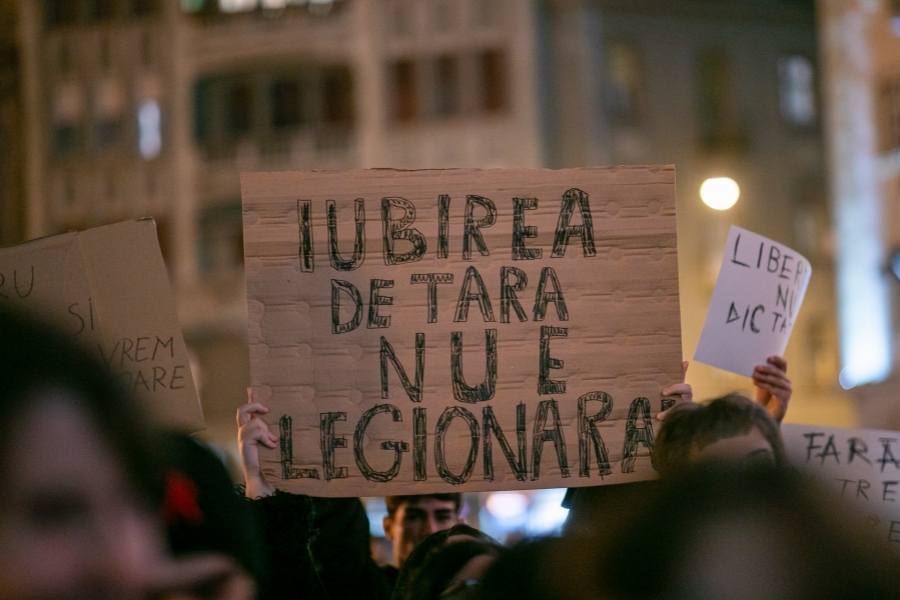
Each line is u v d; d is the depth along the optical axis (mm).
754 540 1288
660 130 28219
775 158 29391
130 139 29156
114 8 29375
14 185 29594
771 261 4133
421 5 27906
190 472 1766
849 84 22531
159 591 1135
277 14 28516
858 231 22344
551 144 27344
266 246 3596
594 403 3594
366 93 28000
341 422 3545
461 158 27406
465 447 3555
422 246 3625
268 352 3564
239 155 28562
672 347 3627
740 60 29203
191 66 28906
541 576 1518
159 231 28844
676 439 3154
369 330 3586
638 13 28125
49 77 29531
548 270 3637
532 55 27109
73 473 1050
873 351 21781
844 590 1245
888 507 3955
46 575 1051
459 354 3592
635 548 1340
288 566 2979
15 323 1059
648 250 3656
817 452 4051
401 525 4266
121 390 1098
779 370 4094
